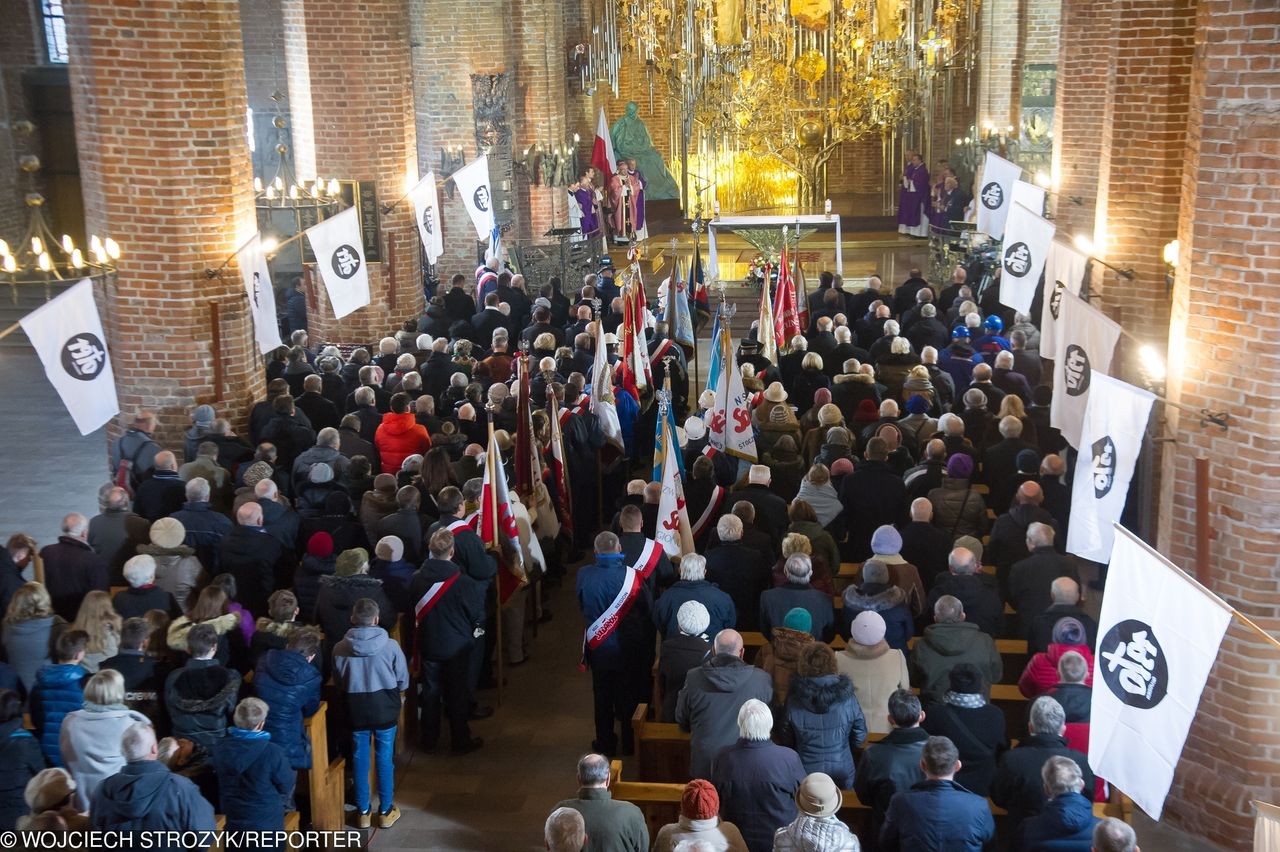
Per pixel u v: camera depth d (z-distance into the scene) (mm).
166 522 10359
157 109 14352
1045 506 11945
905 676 8516
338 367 16109
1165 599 7012
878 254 29688
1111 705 7285
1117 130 15016
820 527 10656
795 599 9266
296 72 19766
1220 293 9250
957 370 15742
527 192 28453
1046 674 8461
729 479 13266
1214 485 9438
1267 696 9344
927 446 12000
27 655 9172
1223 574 9461
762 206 32688
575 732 11164
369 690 9289
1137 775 7199
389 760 9602
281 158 17578
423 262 26516
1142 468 12172
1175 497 9781
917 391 14266
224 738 7965
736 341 23422
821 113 30906
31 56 27375
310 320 20406
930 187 30406
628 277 19141
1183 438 9656
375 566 10398
